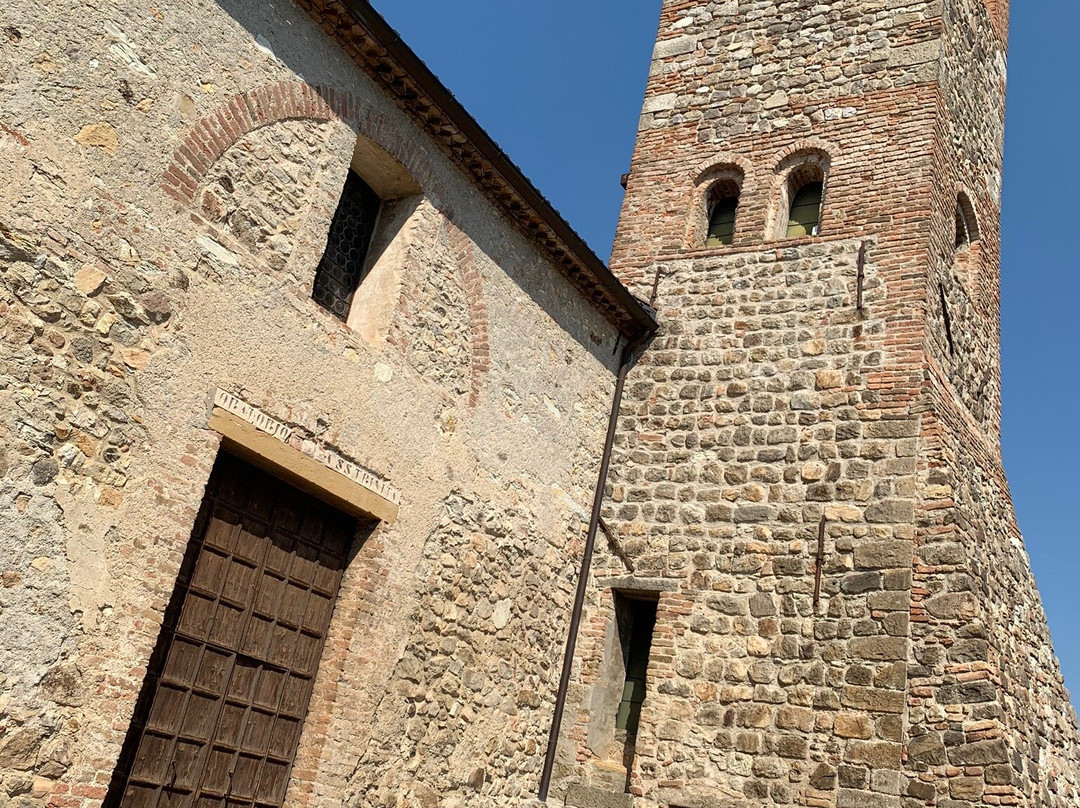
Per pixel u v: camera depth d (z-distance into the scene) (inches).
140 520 229.3
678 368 433.4
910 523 353.4
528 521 366.3
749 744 345.4
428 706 308.7
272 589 275.6
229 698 260.8
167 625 245.9
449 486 327.0
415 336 319.0
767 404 406.3
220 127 258.2
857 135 447.8
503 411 358.0
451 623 321.4
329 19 292.8
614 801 355.3
